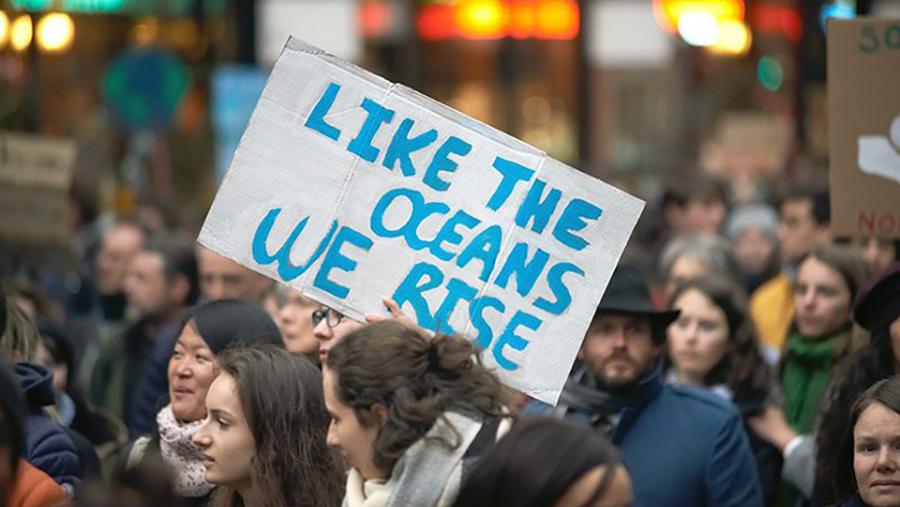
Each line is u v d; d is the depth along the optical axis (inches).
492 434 265.6
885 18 398.3
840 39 400.8
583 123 1194.0
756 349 454.0
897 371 367.6
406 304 324.5
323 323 333.1
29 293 537.3
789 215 626.2
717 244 582.9
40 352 397.4
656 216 793.6
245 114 887.1
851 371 372.5
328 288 327.0
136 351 550.9
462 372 268.7
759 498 385.1
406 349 268.2
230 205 330.3
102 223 824.3
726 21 1197.7
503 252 325.1
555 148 1208.8
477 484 220.5
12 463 265.4
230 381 310.3
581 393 389.7
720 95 1205.1
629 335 385.4
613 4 1205.1
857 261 449.7
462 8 1213.7
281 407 308.0
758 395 450.0
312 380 312.2
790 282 573.0
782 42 1181.1
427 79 1214.9
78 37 937.5
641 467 380.8
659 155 1198.9
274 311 453.1
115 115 935.0
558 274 324.2
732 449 383.6
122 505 203.3
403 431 263.3
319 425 311.1
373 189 329.1
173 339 449.4
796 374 454.9
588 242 325.1
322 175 329.7
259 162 331.0
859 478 324.2
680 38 1205.1
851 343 435.5
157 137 965.2
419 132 330.3
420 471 262.4
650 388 387.2
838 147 401.7
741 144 1058.7
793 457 418.6
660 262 622.2
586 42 1195.9
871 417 321.7
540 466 216.8
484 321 323.3
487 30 1210.6
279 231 328.8
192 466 343.9
